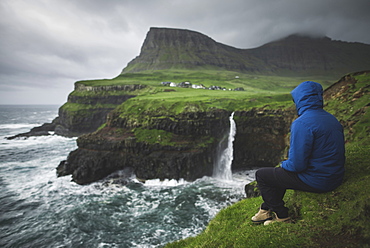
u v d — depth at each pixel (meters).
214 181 44.25
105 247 22.67
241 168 53.38
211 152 49.69
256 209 7.48
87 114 101.50
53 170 47.78
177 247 8.48
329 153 4.25
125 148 47.38
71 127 98.62
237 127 54.22
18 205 31.83
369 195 4.36
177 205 32.59
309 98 4.57
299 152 4.34
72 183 40.88
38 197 34.62
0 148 68.25
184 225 26.92
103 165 45.84
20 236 24.61
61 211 30.27
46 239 24.09
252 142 52.94
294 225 4.96
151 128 51.81
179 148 46.28
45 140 84.19
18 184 39.72
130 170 48.59
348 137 18.16
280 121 48.78
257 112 52.84
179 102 59.25
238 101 63.78
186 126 50.75
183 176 44.31
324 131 4.19
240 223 6.96
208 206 32.31
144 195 36.41
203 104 58.41
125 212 30.20
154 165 44.75
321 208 5.05
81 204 32.56
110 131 54.56
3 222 27.34
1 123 142.00
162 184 42.31
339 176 4.45
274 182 5.07
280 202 5.29
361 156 6.36
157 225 26.94
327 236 4.30
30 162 53.97
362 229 3.98
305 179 4.57
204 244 6.02
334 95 27.73
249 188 18.20
